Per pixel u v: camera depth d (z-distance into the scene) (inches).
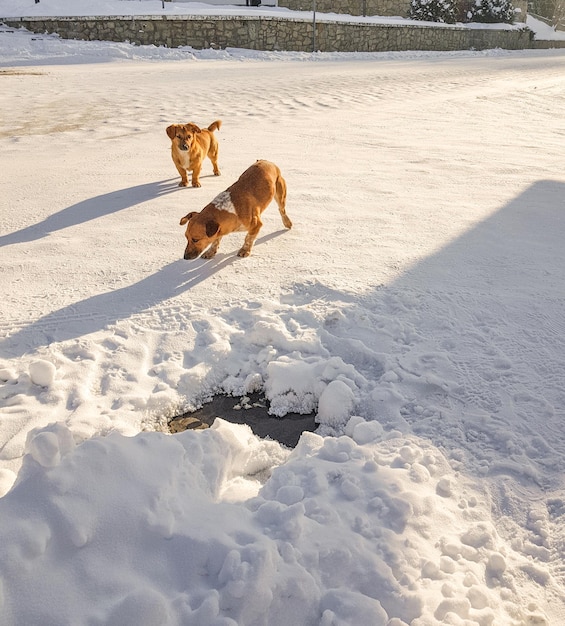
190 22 908.0
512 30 1385.3
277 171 198.5
